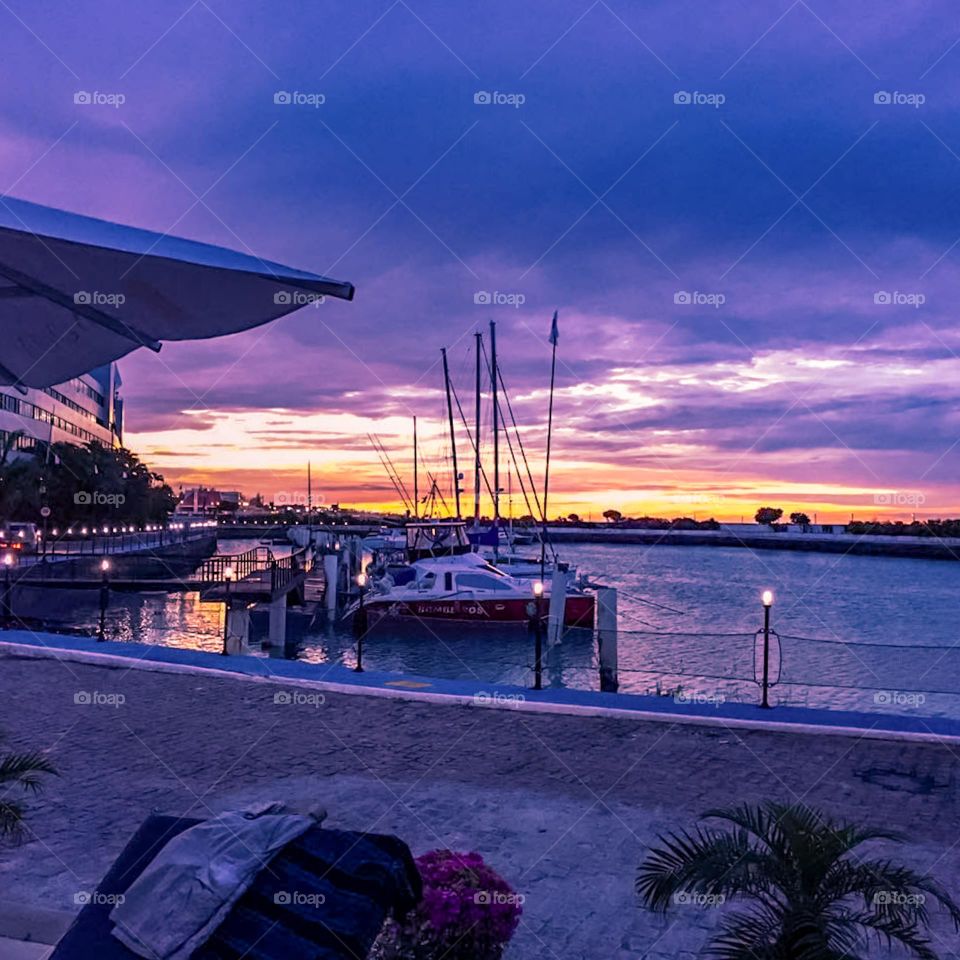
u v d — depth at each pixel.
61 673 14.68
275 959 3.25
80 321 3.42
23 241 2.68
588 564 111.88
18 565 43.31
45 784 8.74
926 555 133.00
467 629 35.72
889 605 57.84
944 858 7.11
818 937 4.24
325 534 109.94
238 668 14.66
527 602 35.53
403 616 36.00
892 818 8.13
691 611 52.25
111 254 2.72
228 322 3.19
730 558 132.62
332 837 3.89
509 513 58.72
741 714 11.96
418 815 8.06
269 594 32.94
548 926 5.91
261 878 3.59
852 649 31.88
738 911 6.09
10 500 65.69
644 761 9.96
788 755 10.29
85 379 110.88
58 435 93.56
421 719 11.87
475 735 11.05
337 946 3.32
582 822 7.92
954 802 8.60
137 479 86.25
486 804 8.40
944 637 41.53
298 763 9.71
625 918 6.03
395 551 59.78
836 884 4.60
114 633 36.34
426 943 4.18
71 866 6.71
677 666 29.00
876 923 4.53
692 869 4.68
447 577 36.03
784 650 32.09
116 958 3.30
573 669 29.45
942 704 21.44
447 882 4.42
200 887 3.44
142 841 3.94
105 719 11.64
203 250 2.85
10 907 5.69
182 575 63.25
